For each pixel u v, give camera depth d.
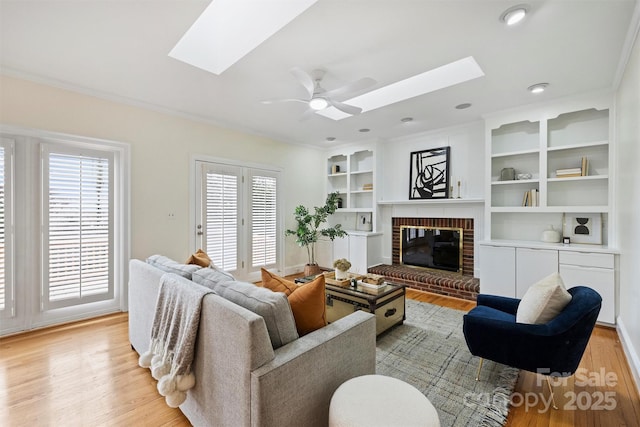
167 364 1.61
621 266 2.86
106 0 1.86
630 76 2.41
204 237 4.21
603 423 1.68
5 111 2.74
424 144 5.00
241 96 3.38
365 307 2.69
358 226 5.96
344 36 2.22
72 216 3.11
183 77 2.90
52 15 1.99
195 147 4.11
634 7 1.88
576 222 3.56
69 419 1.69
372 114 3.99
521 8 1.90
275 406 1.20
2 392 1.92
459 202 4.44
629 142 2.49
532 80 2.95
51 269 2.99
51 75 2.86
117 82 3.02
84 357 2.38
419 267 5.07
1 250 2.76
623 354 2.46
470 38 2.24
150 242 3.67
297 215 5.52
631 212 2.42
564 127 3.65
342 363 1.52
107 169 3.34
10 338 2.72
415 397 1.26
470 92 3.24
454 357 2.40
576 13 1.95
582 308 1.69
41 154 2.93
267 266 5.09
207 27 2.71
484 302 2.51
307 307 1.61
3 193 2.76
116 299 3.42
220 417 1.36
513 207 3.77
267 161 5.09
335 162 6.37
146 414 1.74
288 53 2.46
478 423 1.66
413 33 2.18
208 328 1.44
